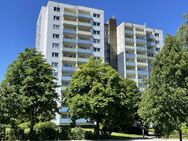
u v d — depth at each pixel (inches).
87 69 1915.6
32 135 1688.0
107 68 1941.4
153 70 887.7
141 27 4215.1
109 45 4279.0
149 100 863.7
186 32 1254.9
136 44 4109.3
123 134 2379.4
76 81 1903.3
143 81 917.8
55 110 1740.9
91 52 3563.0
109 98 1766.7
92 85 1844.2
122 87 1927.9
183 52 888.3
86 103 1761.8
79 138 1839.3
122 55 4035.4
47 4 3587.6
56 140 1721.2
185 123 831.7
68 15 3558.1
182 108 814.5
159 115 832.3
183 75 850.1
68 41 3457.2
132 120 2074.3
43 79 1721.2
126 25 4126.5
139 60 4057.6
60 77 3272.6
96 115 1908.2
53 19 3469.5
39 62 1759.4
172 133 877.2
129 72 3922.2
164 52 897.5
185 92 821.2
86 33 3604.8
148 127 2268.7
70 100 1883.6
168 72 848.9
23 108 1577.3
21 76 1705.2
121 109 1939.0
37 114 1720.0
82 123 2930.6
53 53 3353.8
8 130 1631.4
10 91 1489.9
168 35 930.7
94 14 3754.9
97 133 1908.2
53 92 1734.7
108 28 4370.1
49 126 1813.5
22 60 1756.9
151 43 4259.4
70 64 3412.9
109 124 1968.5
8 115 1419.8
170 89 824.9
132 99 2234.3
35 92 1656.0
